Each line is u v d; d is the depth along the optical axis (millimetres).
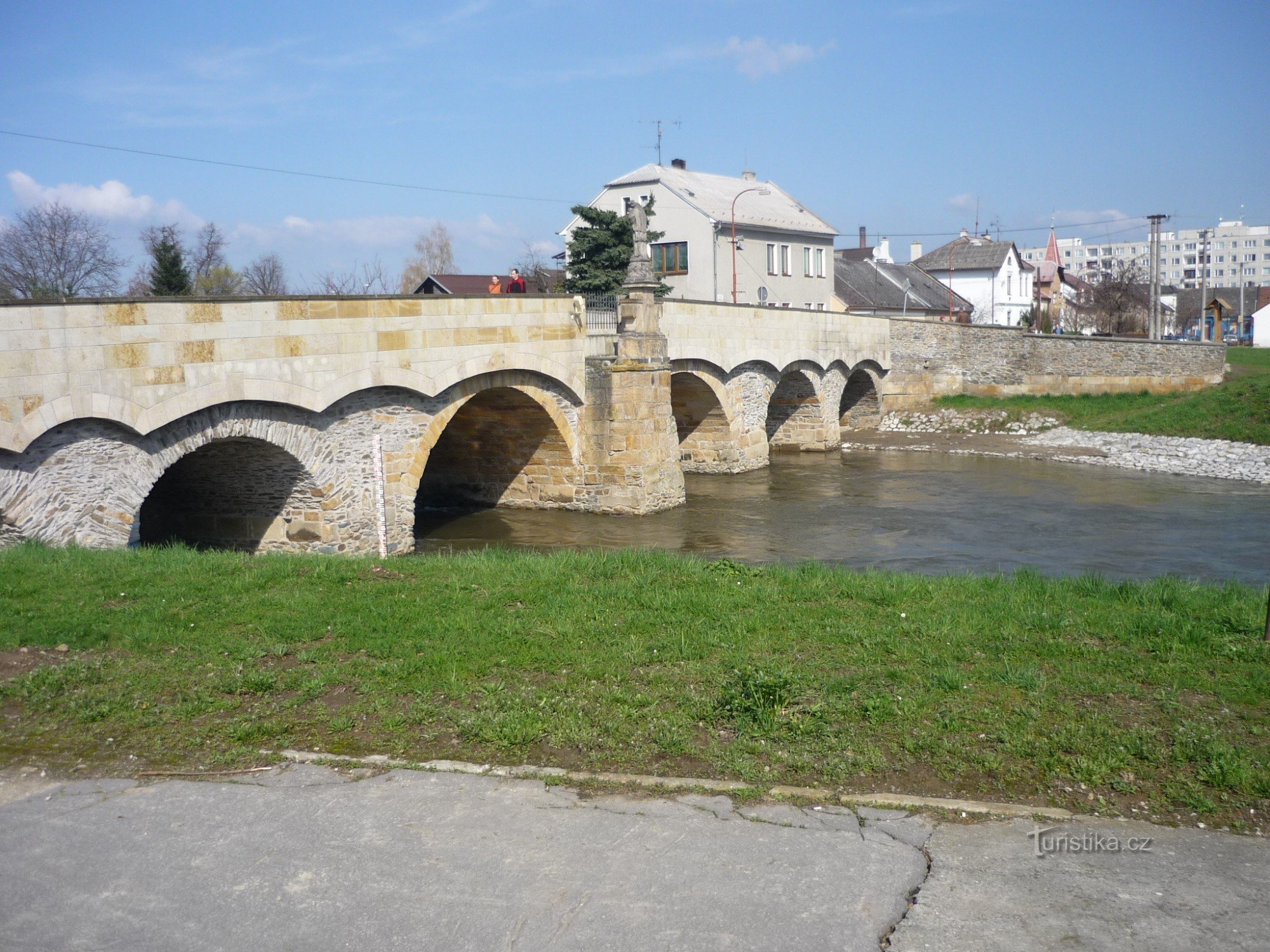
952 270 83000
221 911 5602
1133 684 8469
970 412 47938
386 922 5465
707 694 8438
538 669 9117
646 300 27953
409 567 13508
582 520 27188
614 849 6145
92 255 54625
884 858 6000
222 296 16906
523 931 5348
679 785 6910
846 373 45250
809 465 39219
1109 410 45938
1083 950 5129
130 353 15445
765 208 57250
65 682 8852
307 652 9578
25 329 13977
